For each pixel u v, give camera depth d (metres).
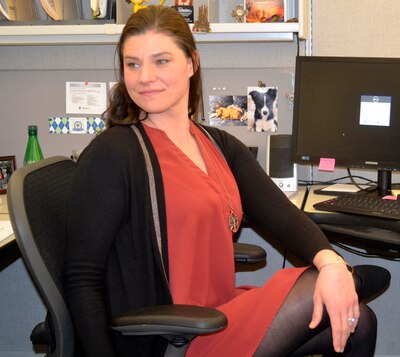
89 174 1.07
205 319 0.92
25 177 1.04
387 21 1.94
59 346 1.04
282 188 1.83
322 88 1.82
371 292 1.54
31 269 0.99
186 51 1.21
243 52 2.00
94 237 1.05
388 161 1.78
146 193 1.11
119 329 0.97
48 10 1.87
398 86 1.75
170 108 1.22
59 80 2.03
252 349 1.06
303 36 1.85
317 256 1.16
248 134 2.03
